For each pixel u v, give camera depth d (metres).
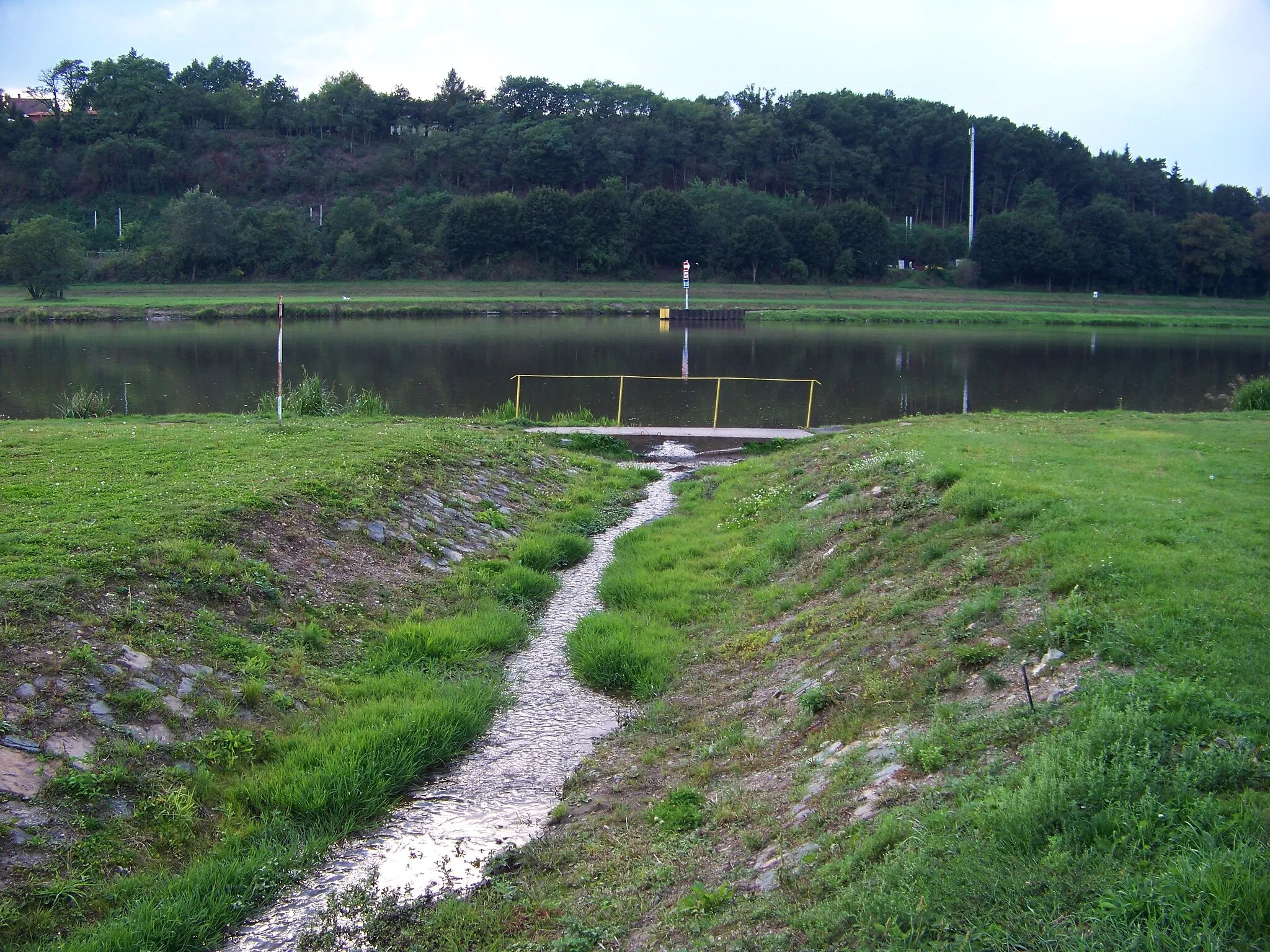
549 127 146.25
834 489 15.55
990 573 9.94
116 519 11.36
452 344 59.12
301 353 52.06
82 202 135.88
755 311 92.94
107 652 8.57
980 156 160.62
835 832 6.29
